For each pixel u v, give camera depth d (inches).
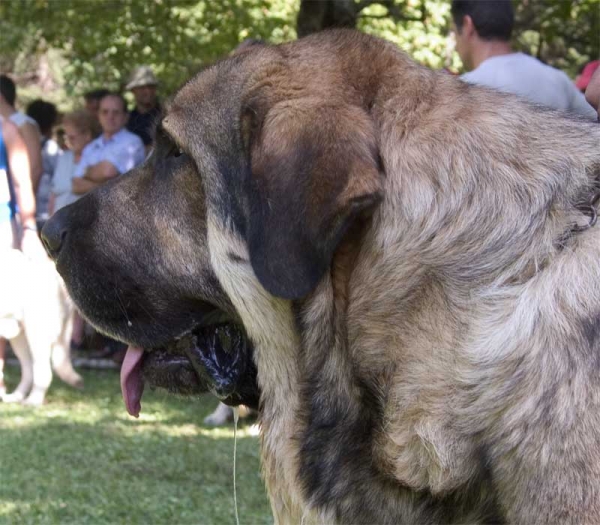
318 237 87.1
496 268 86.2
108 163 342.0
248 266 96.5
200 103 100.4
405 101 93.6
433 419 86.3
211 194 98.7
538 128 92.0
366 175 87.1
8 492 215.2
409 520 91.1
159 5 478.0
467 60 220.1
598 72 132.6
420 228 88.7
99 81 588.1
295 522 99.6
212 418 294.8
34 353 320.8
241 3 445.4
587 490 79.3
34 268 316.8
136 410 112.5
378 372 90.0
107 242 107.5
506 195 87.7
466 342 85.5
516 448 82.7
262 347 99.0
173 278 104.0
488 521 87.1
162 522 193.5
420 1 412.8
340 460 93.7
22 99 916.6
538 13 460.8
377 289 90.0
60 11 519.2
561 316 83.0
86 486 219.9
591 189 88.6
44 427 284.8
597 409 80.3
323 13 315.6
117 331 108.6
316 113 91.1
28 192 311.0
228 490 217.9
